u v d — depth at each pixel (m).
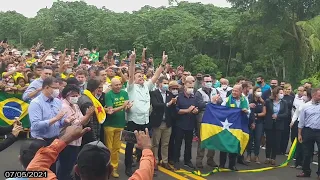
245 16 34.91
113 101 7.33
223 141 8.29
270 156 9.38
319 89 8.18
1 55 15.05
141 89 7.71
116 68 10.61
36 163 2.72
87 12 53.88
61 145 2.86
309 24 29.08
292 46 33.47
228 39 41.06
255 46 34.69
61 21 52.25
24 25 55.09
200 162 8.62
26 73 10.05
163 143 8.29
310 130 8.21
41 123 5.36
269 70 36.91
